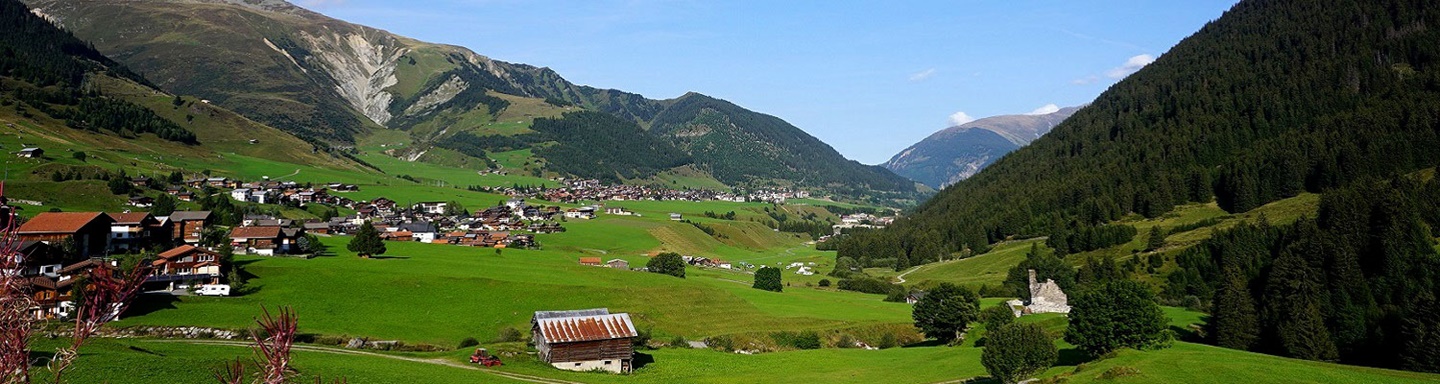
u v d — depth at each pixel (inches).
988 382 3644.2
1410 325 3673.7
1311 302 4581.7
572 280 6451.8
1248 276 6737.2
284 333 568.1
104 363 2886.3
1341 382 2901.1
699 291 6584.6
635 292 6220.5
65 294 3976.4
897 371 4119.1
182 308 4763.8
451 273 6269.7
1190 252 7721.5
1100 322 3971.5
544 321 4313.5
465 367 3885.3
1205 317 5826.8
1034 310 6151.6
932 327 5339.6
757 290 7549.2
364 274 5944.9
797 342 5462.6
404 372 3484.3
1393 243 5664.4
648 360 4574.3
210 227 7253.9
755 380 3944.4
